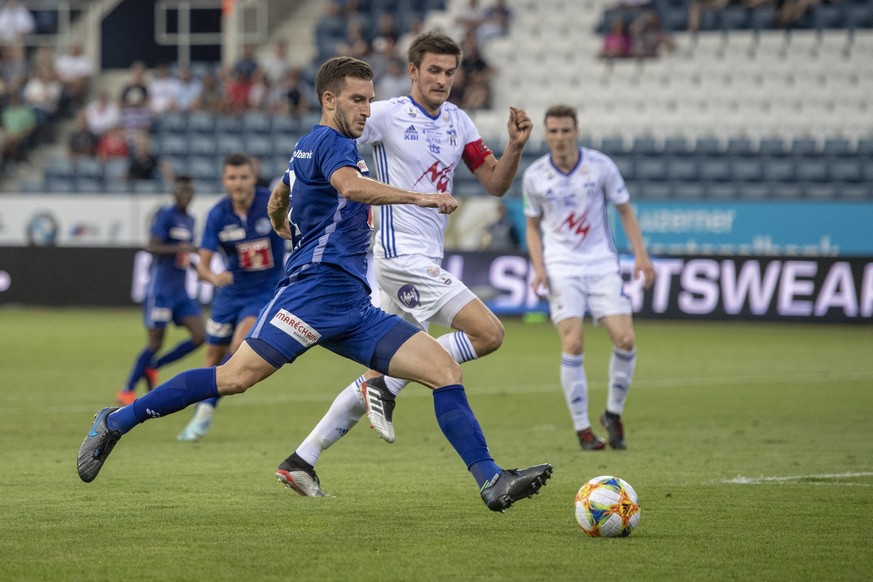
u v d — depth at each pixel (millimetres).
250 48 99688
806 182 83438
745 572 16516
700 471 26125
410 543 18391
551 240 32219
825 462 27469
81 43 112188
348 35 100312
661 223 78000
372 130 24328
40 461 27500
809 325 70750
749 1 93938
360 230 19953
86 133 97375
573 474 25766
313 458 22672
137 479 24984
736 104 91125
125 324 71688
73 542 18406
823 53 91188
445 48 24172
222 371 19781
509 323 74688
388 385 22328
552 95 94562
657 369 49875
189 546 18109
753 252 76312
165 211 40125
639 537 18891
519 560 17188
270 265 34031
